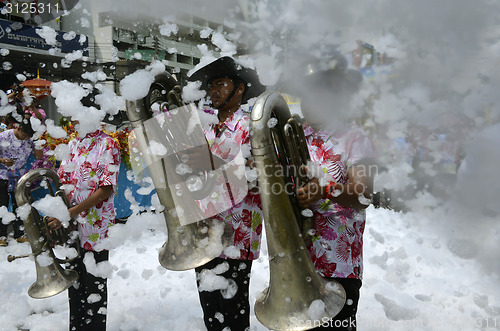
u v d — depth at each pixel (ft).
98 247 8.15
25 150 15.90
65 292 11.68
